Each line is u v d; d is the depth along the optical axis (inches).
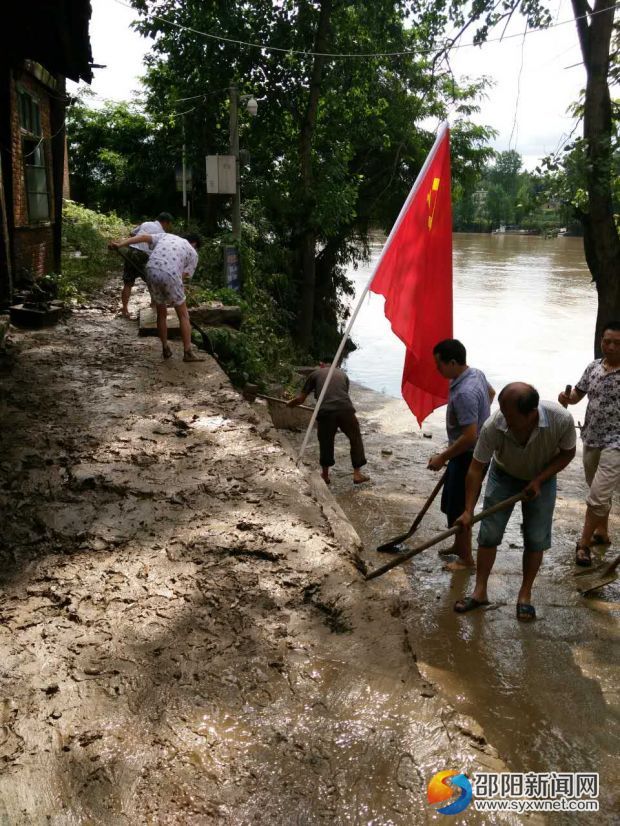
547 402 169.3
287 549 145.7
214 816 84.0
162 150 900.6
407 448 366.9
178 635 118.6
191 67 700.7
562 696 147.3
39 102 442.6
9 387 253.6
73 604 127.1
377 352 786.8
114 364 288.5
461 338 783.7
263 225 728.3
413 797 88.0
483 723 136.6
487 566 187.9
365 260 929.5
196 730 97.7
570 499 288.2
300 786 88.9
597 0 409.7
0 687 105.4
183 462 191.0
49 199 467.8
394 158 824.3
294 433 391.9
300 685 107.4
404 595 195.9
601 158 402.0
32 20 302.8
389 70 728.3
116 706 102.0
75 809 84.5
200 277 558.6
